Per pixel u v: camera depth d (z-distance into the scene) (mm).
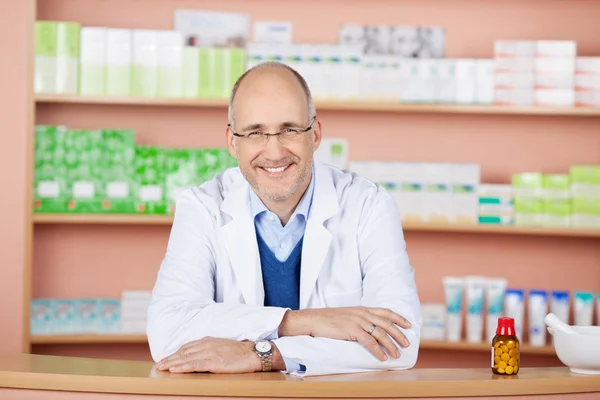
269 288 2613
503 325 2129
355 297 2598
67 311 4270
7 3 4305
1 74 4297
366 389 1948
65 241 4594
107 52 4195
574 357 2154
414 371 2195
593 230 4242
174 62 4219
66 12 4539
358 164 4266
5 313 4301
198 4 4582
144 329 4285
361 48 4258
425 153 4645
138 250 4629
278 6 4609
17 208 4301
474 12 4641
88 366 2111
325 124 4629
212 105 4238
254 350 2125
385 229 2574
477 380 2000
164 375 1996
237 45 4578
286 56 4246
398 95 4250
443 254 4676
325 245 2553
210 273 2572
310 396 1932
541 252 4684
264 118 2299
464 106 4227
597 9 4645
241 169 2387
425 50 4598
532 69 4246
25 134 4309
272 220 2545
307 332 2242
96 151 4195
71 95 4168
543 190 4281
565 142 4656
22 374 1987
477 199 4281
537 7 4641
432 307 4301
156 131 4582
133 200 4215
